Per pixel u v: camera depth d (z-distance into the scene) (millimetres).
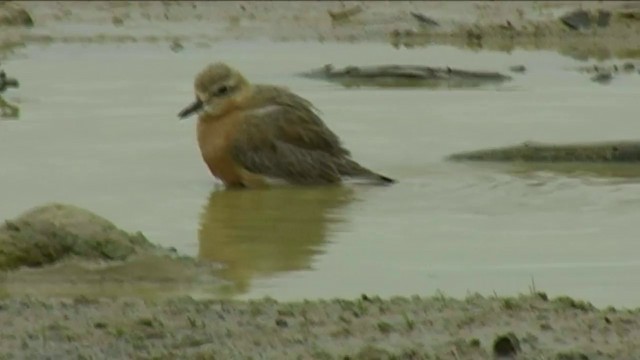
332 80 24953
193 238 15289
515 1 32781
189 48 28297
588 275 13891
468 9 32125
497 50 28781
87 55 27219
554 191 17500
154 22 30984
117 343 11789
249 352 11578
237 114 18094
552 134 20016
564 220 16094
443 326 12133
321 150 18281
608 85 24297
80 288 13430
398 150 19422
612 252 14711
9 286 13453
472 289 13406
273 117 18156
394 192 17562
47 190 17203
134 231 15445
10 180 17641
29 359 11492
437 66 25969
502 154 19109
